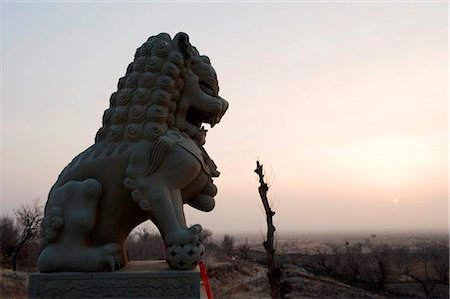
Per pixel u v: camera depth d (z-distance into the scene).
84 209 2.26
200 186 2.55
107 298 2.16
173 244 2.22
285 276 12.93
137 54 2.64
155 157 2.29
